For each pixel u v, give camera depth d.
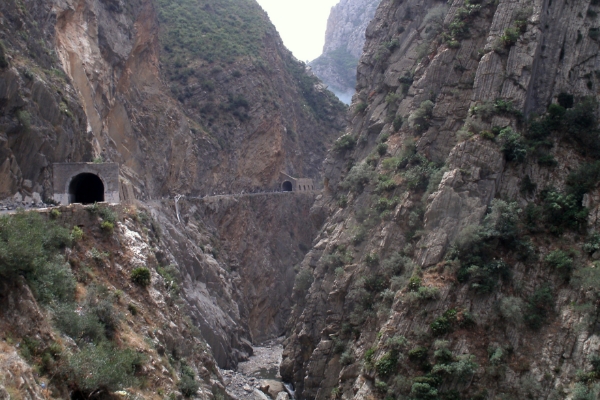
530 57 47.88
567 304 40.47
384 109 64.81
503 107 47.09
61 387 23.77
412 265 46.41
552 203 44.00
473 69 52.78
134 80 84.31
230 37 121.50
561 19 50.12
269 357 71.50
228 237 87.50
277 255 95.62
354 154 66.75
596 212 42.81
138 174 75.44
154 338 34.75
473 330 40.97
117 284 35.50
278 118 110.31
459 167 46.28
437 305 42.12
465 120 50.03
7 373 20.48
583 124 47.06
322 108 137.88
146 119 83.50
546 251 42.88
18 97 41.69
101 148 63.22
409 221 49.03
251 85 110.25
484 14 54.16
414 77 59.50
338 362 49.91
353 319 49.75
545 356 39.00
